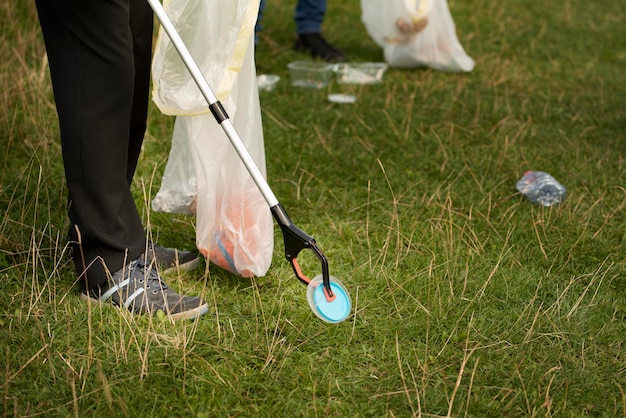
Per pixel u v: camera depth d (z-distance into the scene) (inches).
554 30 250.2
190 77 104.7
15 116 145.5
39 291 106.8
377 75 199.5
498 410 90.4
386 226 128.8
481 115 177.9
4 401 86.5
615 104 188.4
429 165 153.9
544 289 114.3
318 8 214.7
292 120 170.9
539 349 101.3
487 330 104.3
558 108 184.5
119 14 93.9
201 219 109.2
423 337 103.1
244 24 102.3
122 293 104.1
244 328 102.8
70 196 101.5
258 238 108.9
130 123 108.8
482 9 266.2
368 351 100.1
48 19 95.9
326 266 97.4
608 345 103.3
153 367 94.3
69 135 97.7
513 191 144.9
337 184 145.3
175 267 115.0
